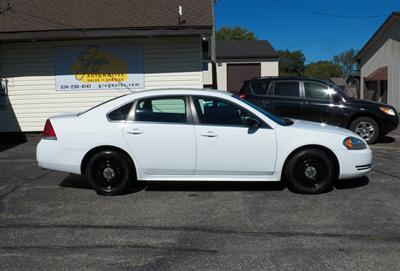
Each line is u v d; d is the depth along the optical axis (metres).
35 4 14.33
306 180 6.45
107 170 6.55
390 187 6.83
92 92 13.49
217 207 5.95
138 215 5.66
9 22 12.93
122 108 6.59
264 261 4.24
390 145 11.28
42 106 13.50
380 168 8.24
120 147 6.46
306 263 4.18
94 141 6.49
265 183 7.15
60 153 6.57
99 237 4.91
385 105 11.23
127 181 6.56
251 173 6.46
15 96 13.43
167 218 5.53
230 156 6.41
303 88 11.45
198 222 5.36
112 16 13.30
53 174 8.13
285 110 11.38
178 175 6.53
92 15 13.41
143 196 6.53
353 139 6.52
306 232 4.98
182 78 13.41
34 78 13.38
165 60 13.36
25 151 11.08
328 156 6.44
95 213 5.77
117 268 4.12
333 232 4.97
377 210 5.71
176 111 6.55
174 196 6.50
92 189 6.99
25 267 4.17
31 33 12.29
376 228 5.08
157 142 6.43
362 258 4.28
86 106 13.55
